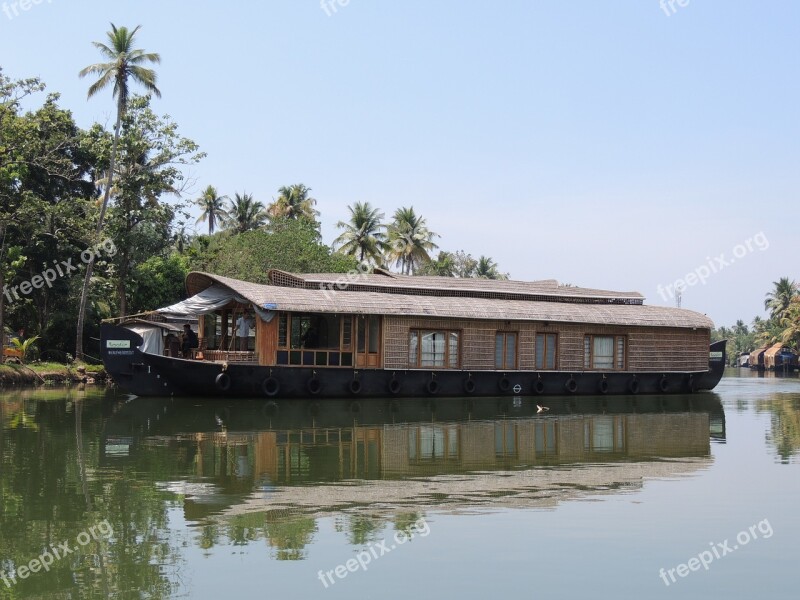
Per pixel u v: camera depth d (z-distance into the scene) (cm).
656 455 1538
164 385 2456
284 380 2500
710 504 1113
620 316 3114
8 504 1085
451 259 7506
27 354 3622
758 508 1093
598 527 993
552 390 2948
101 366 3597
